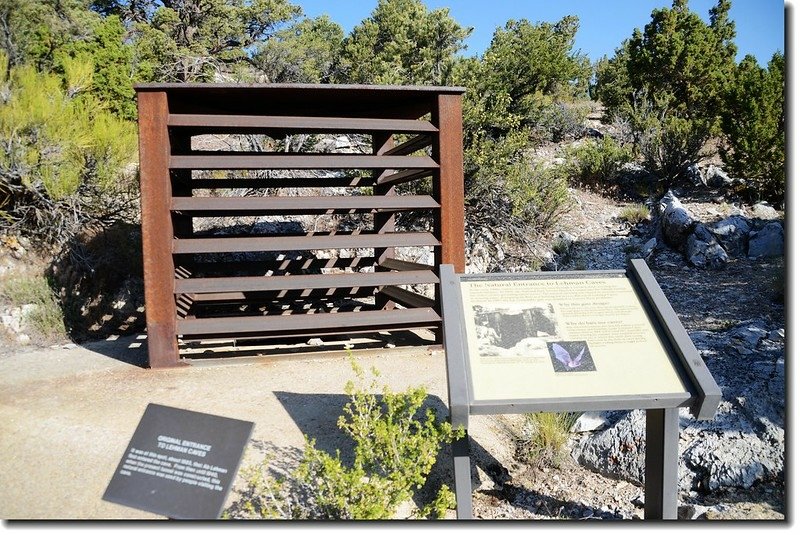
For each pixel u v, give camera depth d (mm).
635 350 3318
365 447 3275
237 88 5293
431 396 4820
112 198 9055
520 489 4082
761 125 11602
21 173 7801
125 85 12961
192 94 5605
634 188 13492
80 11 14344
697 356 3199
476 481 4008
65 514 3199
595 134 17641
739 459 4051
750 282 8906
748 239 10352
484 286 3598
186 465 2938
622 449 4328
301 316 5766
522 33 17219
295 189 11312
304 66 21828
